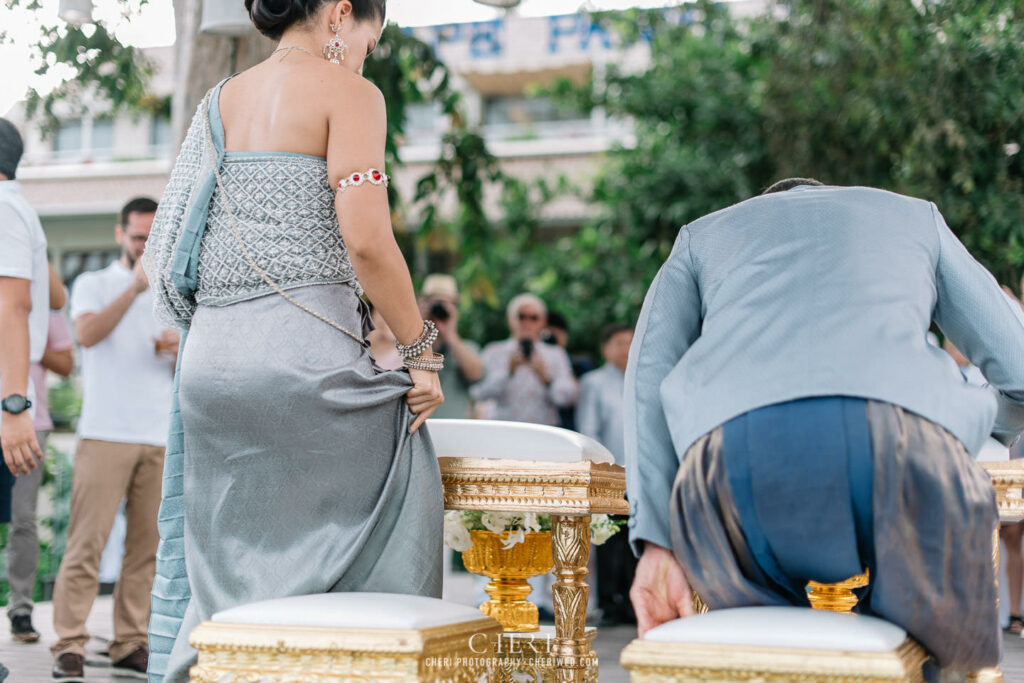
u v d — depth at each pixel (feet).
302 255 7.81
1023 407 7.32
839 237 6.87
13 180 14.06
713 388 6.71
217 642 6.35
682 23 37.04
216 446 7.81
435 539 8.04
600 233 45.73
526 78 59.21
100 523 14.82
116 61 20.67
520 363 23.77
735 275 7.00
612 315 47.75
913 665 5.90
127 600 14.96
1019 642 18.26
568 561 8.48
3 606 24.18
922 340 6.61
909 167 21.35
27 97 20.84
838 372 6.40
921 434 6.25
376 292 7.84
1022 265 20.06
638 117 40.75
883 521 6.14
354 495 7.77
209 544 7.84
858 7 23.79
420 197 28.14
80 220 58.34
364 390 7.82
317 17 8.29
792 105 27.96
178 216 8.16
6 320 12.92
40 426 17.11
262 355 7.64
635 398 7.22
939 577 6.18
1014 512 8.04
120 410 14.98
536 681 9.98
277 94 8.01
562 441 8.49
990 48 20.11
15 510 17.58
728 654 5.68
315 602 6.59
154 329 15.39
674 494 6.75
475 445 8.66
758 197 7.41
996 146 20.43
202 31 14.99
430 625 6.39
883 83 23.02
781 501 6.29
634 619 21.63
